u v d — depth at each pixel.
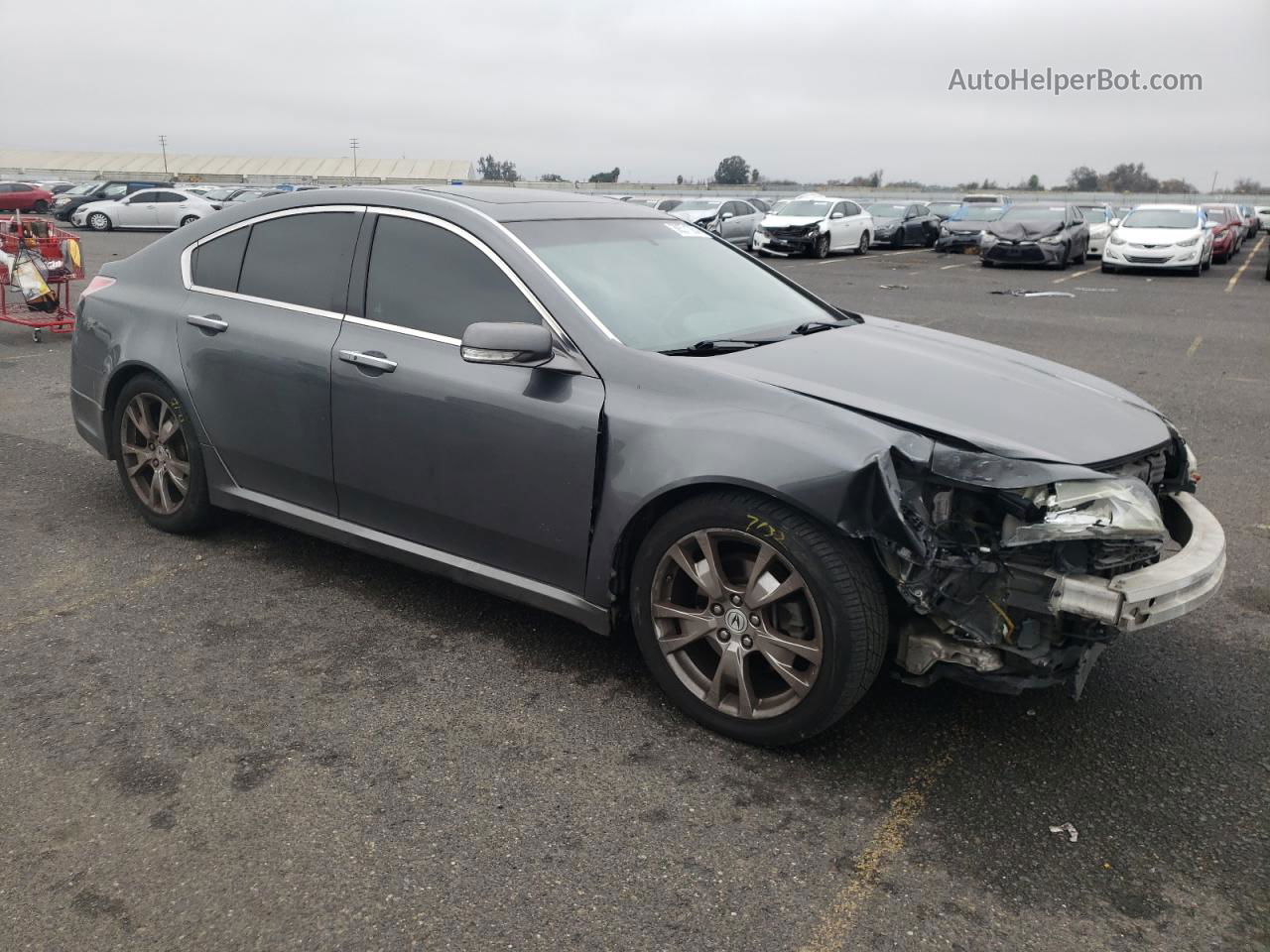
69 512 4.89
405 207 3.75
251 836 2.57
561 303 3.33
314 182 79.06
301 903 2.35
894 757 3.01
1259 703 3.35
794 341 3.56
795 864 2.52
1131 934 2.31
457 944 2.23
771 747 3.02
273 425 3.95
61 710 3.13
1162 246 21.25
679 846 2.58
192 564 4.28
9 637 3.60
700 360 3.18
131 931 2.25
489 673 3.44
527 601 3.44
